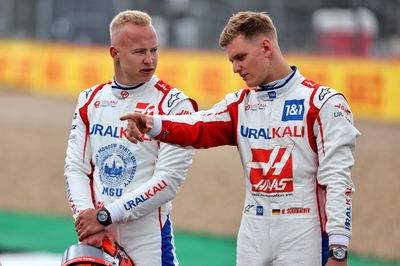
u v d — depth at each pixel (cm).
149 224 1067
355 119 3997
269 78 964
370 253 1736
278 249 942
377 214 2102
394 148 3234
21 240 1873
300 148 941
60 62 4947
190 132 981
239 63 957
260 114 970
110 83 1109
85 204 1061
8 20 6084
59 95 4919
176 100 1067
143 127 956
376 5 5466
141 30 1044
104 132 1077
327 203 910
